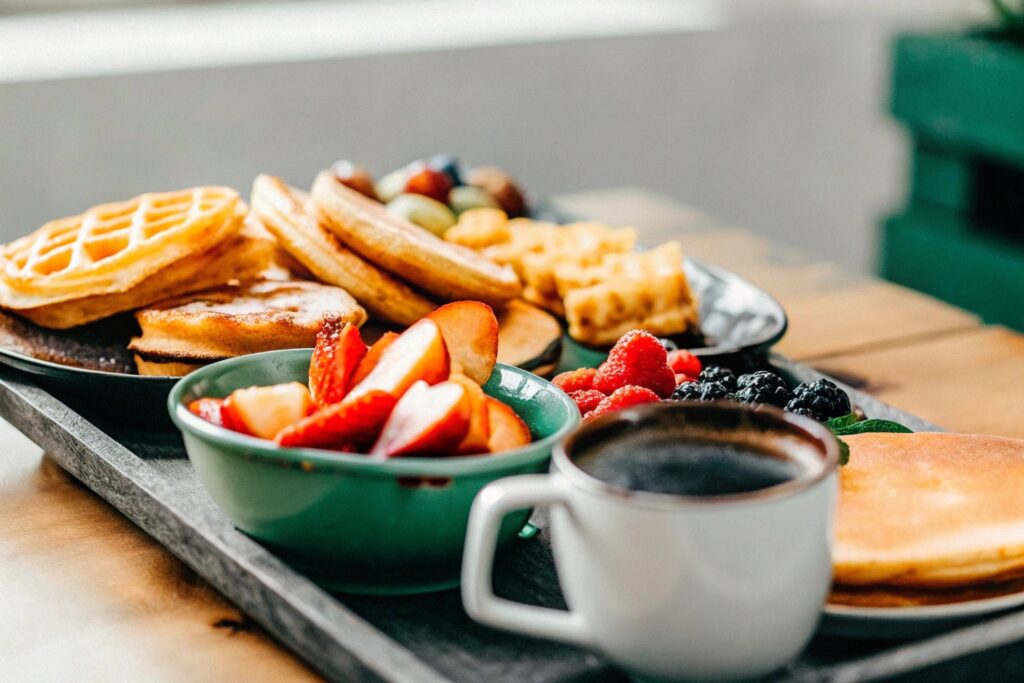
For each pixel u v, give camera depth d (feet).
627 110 6.09
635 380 2.71
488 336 2.56
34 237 3.12
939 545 2.32
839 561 2.30
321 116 5.31
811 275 3.69
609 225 4.04
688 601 2.15
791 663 2.29
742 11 6.48
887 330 3.37
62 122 4.76
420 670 2.20
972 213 5.63
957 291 5.49
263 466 2.35
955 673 2.26
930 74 5.56
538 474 2.39
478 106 5.68
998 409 3.01
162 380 2.73
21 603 2.48
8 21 5.50
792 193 6.75
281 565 2.37
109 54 5.08
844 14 6.57
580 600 2.20
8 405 2.85
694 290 3.33
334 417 2.35
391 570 2.41
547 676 2.29
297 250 3.00
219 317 2.78
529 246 3.41
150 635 2.42
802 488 2.14
